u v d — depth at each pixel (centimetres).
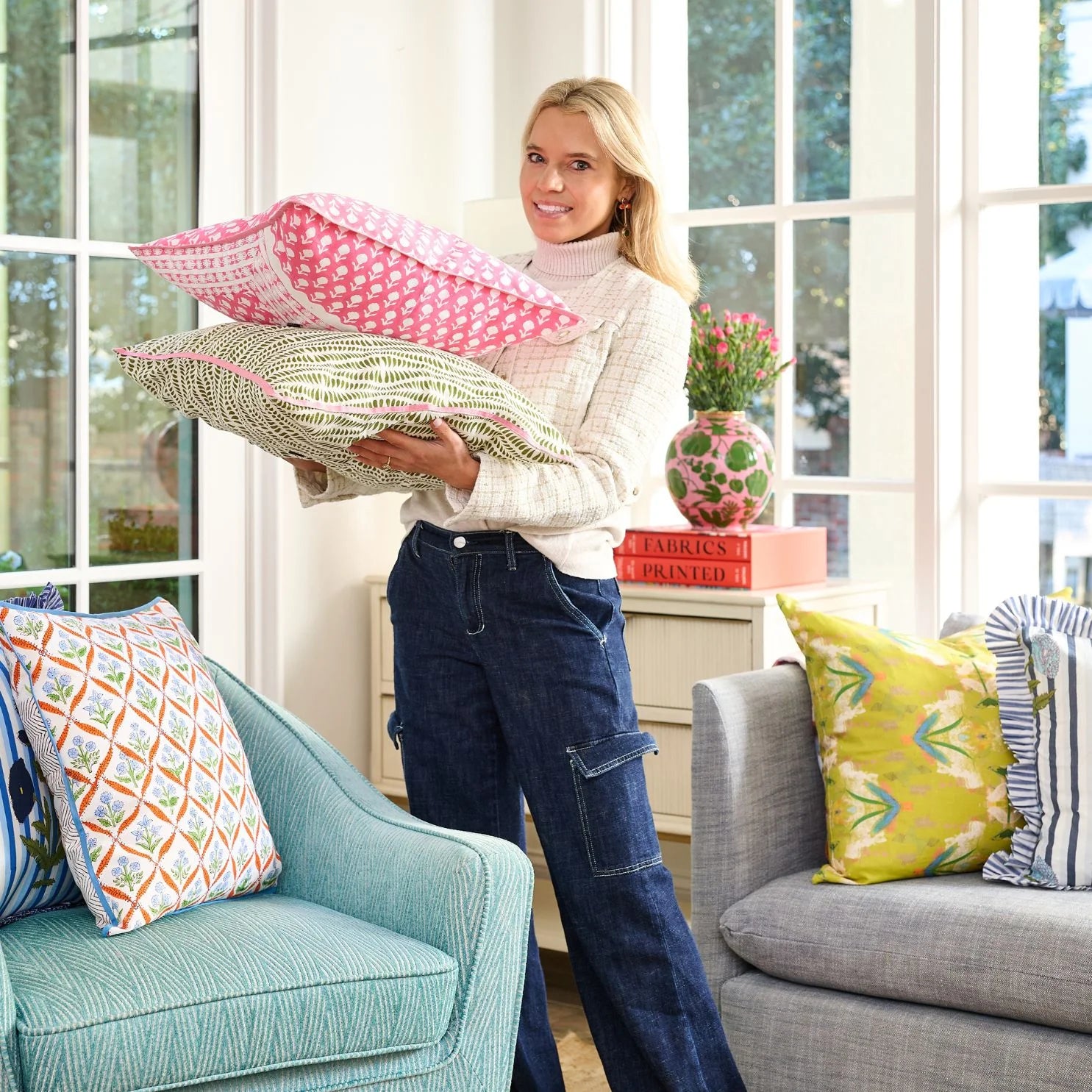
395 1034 167
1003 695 219
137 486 281
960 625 251
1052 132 307
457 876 174
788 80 328
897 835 215
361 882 188
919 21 302
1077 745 209
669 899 200
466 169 348
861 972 203
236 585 299
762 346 286
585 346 197
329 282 169
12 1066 147
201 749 192
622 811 196
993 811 216
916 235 305
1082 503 305
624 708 199
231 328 182
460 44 344
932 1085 198
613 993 197
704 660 275
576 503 188
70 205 269
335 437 170
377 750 323
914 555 310
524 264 216
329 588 317
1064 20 304
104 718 183
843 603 290
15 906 181
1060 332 307
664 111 345
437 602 202
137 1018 153
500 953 175
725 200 339
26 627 185
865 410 322
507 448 183
